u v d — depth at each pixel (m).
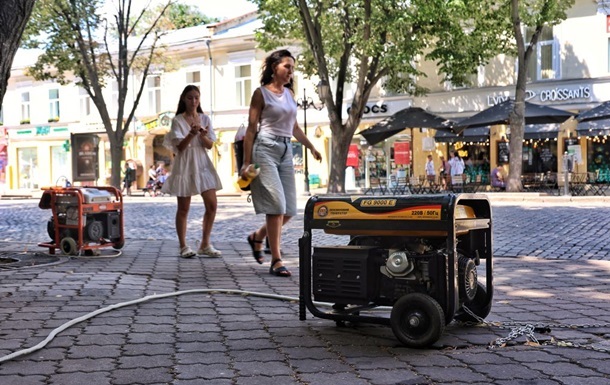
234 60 38.31
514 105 25.17
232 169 38.81
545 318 5.11
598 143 29.33
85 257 8.62
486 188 30.89
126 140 42.03
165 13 33.28
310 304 4.59
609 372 3.67
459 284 4.30
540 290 6.43
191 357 4.00
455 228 4.13
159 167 37.78
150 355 4.04
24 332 4.55
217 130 38.97
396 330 4.19
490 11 26.41
